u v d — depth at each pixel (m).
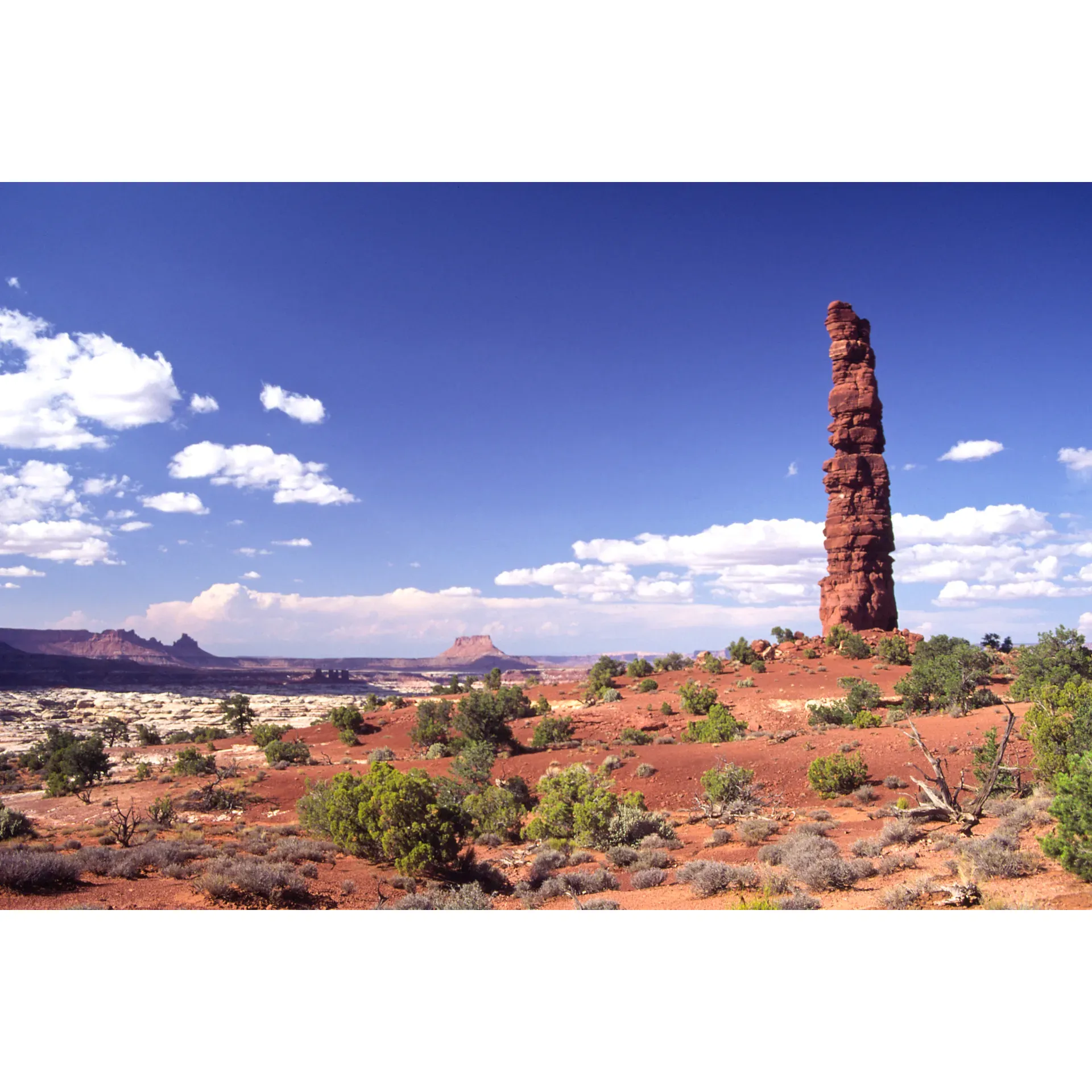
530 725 45.91
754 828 17.55
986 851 10.61
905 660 54.44
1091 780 9.34
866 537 67.50
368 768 37.75
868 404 69.25
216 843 18.89
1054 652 33.84
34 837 20.41
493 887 14.64
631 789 28.17
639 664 67.44
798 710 43.03
